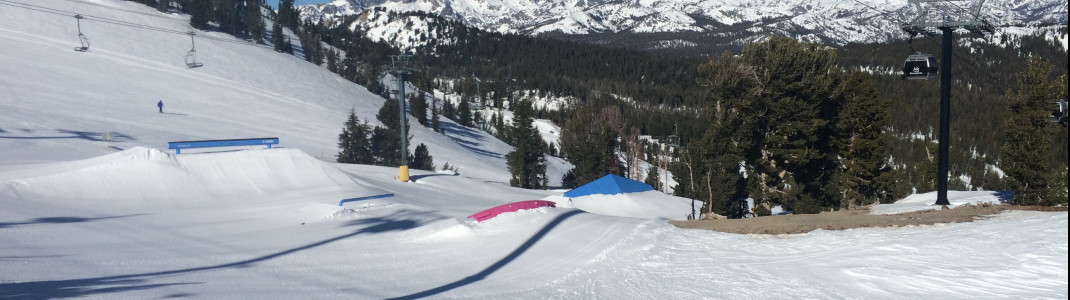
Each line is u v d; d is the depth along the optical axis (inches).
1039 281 373.1
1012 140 1203.9
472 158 3373.5
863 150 1504.7
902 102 6545.3
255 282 440.8
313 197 1104.2
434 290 426.3
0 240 560.4
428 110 5383.9
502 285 441.7
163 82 3457.2
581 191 1656.0
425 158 2581.2
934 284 380.2
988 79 7775.6
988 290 360.5
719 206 1423.5
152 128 2385.6
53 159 1588.3
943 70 862.5
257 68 4660.4
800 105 1371.8
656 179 2819.9
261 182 1223.5
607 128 2731.3
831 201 1471.5
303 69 5260.8
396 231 709.3
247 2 6894.7
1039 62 1162.0
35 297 372.2
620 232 628.7
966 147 5477.4
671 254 522.9
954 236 518.9
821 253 492.1
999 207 704.4
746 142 1424.7
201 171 1155.9
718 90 1433.3
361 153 2524.6
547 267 501.4
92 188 959.6
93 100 2731.3
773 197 1472.7
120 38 4490.7
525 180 2642.7
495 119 6441.9
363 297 403.5
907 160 5054.1
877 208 881.5
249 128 2768.2
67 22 4562.0
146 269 477.4
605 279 446.3
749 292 390.6
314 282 448.1
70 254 520.7
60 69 3211.1
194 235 672.4
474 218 722.2
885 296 363.6
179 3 6811.0
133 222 745.6
